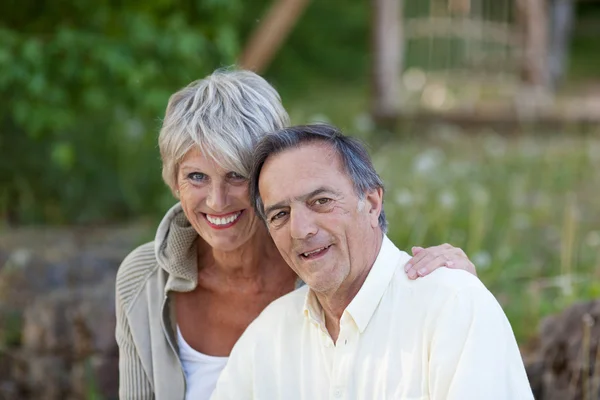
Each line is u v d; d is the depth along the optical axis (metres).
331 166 1.97
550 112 8.44
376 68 9.14
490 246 4.66
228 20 6.12
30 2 5.95
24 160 6.13
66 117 5.65
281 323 2.21
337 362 2.07
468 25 10.06
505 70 10.25
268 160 2.00
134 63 5.52
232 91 2.21
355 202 2.00
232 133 2.16
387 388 2.01
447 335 1.95
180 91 2.30
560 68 11.69
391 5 9.18
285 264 2.47
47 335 3.84
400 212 4.86
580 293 3.74
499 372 1.92
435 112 8.79
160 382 2.43
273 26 7.55
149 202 6.18
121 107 5.92
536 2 9.37
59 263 4.53
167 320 2.45
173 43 5.56
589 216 5.23
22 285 4.35
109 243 5.14
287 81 14.55
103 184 6.14
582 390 3.03
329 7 16.27
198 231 2.33
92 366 3.78
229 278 2.45
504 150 7.15
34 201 6.12
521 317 3.72
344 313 2.04
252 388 2.24
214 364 2.46
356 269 2.03
